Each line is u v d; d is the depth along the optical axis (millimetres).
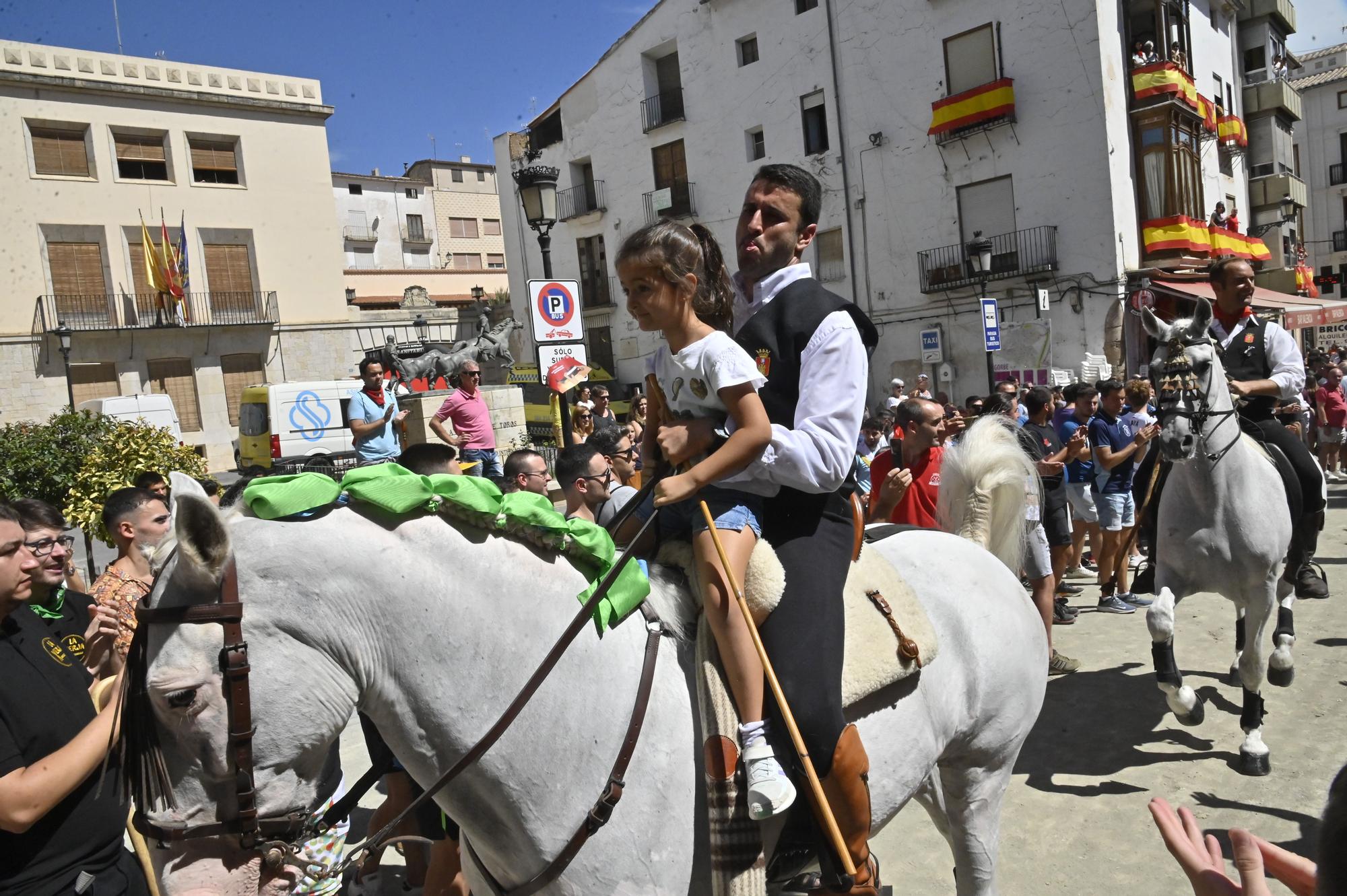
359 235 52031
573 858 1863
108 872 2523
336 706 1715
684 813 1923
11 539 2412
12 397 26578
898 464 5359
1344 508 11273
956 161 22219
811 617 2039
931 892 3691
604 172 29266
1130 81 21203
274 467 16094
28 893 2350
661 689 1980
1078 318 20906
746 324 2301
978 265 18672
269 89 30984
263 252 30891
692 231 2111
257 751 1616
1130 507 7652
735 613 1950
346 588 1719
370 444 10844
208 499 1564
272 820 1629
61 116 27297
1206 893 1365
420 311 35000
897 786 2242
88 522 6859
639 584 2025
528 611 1893
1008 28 21109
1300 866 1356
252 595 1645
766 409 2209
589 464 4324
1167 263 21078
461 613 1821
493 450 11000
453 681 1815
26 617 2568
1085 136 20391
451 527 1882
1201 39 25188
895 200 23328
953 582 2621
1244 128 27344
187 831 1589
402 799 3334
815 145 24938
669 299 2021
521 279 32188
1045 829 4070
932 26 22172
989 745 2625
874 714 2201
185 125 29391
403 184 53969
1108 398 7730
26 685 2398
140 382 28703
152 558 1692
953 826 2740
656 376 2244
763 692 1969
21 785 2102
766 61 25172
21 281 26750
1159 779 4441
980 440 3162
